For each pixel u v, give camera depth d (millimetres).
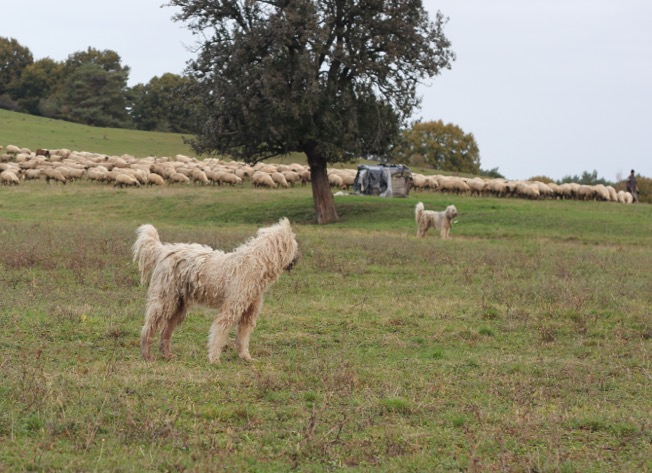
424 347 11438
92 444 6590
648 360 10766
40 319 11867
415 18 35531
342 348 11148
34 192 44312
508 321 13195
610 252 23906
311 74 33312
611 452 7039
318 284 16812
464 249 22953
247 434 7113
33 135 77062
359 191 45375
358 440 7055
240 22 35188
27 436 6723
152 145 81875
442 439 7195
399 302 14781
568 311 13930
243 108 33719
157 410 7578
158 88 114375
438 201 40406
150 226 10414
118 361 9742
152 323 9992
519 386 9172
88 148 73625
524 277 18312
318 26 33531
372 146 37219
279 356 10516
